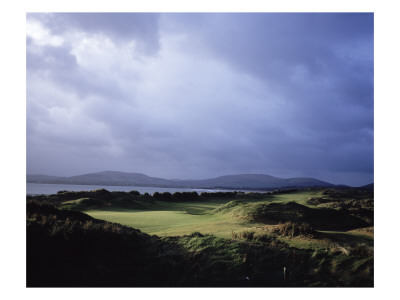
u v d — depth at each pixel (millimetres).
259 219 24031
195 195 67375
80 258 10602
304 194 79875
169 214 32656
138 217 28891
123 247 11852
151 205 50688
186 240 13859
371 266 11094
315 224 22922
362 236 16875
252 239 14758
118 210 40719
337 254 12297
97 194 51812
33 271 9688
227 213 29953
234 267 11203
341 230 21609
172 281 10336
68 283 9531
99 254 11039
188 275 10688
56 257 10336
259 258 11922
